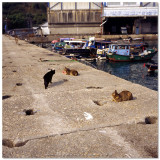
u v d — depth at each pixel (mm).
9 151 3305
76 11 61375
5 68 11156
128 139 3650
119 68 23453
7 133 3875
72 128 4059
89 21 62219
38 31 67688
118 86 7367
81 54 30828
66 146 3438
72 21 62188
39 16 122875
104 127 4121
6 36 64625
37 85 7617
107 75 9500
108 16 58719
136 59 27922
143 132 3918
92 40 32656
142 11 58719
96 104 5504
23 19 103312
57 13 61562
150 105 5375
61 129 4027
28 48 26047
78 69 11039
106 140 3619
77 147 3404
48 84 7695
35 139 3670
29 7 141125
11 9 131000
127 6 60406
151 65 20203
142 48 34969
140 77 18781
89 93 6488
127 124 4270
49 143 3539
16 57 16109
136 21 63062
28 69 10922
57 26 62562
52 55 17922
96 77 9000
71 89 6965
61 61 13820
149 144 3484
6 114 4824
